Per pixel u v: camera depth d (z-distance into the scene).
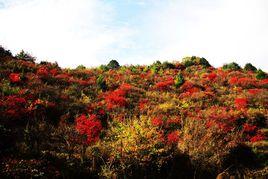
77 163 10.60
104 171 10.24
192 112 18.09
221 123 16.17
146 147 11.68
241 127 16.44
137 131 12.54
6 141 11.17
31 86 17.92
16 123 13.20
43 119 13.83
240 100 21.09
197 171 11.48
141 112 17.27
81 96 18.70
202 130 13.97
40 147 11.24
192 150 12.17
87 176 10.20
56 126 13.94
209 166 11.82
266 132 16.12
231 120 16.83
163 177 11.04
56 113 15.24
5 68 20.58
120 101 18.38
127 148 11.55
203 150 12.22
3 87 16.27
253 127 16.36
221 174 11.22
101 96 19.56
